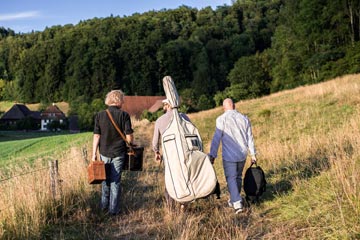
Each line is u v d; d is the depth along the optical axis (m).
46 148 27.25
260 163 10.28
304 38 63.72
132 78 120.56
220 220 6.10
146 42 124.25
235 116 6.86
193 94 85.94
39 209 6.39
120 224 6.40
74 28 160.12
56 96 128.38
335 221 5.19
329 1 58.22
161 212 6.85
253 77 80.50
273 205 6.71
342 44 60.31
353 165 6.55
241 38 123.56
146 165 12.55
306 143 10.58
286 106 22.48
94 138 6.81
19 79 139.50
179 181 6.04
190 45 123.38
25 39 171.38
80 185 7.96
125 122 6.81
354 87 21.62
